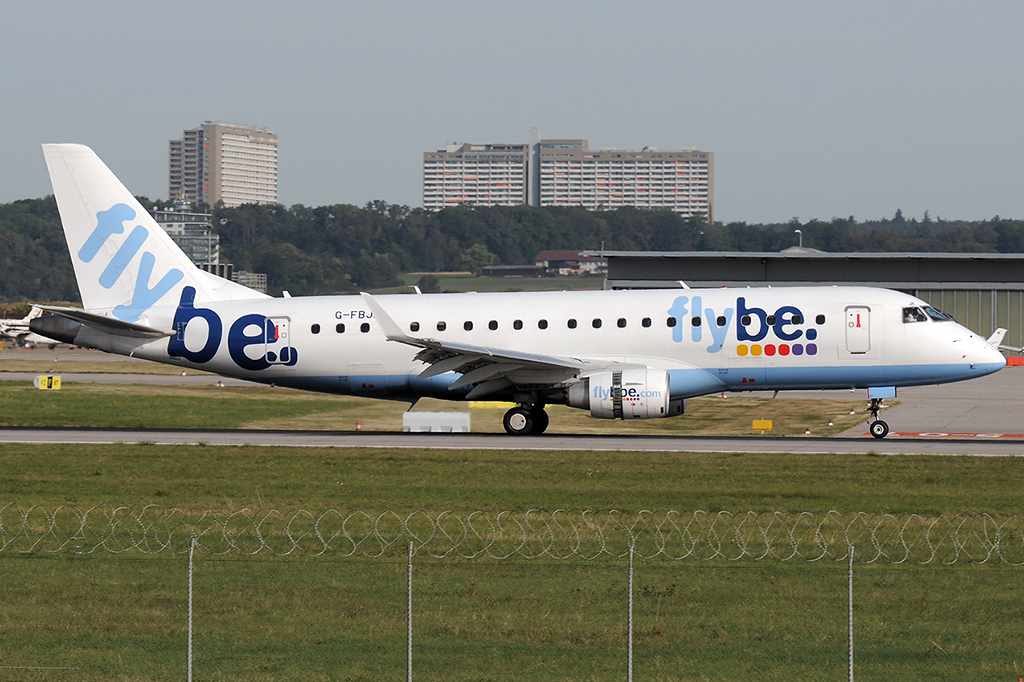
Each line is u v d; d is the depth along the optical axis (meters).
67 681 66.25
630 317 170.50
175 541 101.75
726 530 103.12
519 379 170.00
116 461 147.88
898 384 168.12
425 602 79.19
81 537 103.44
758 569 87.88
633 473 135.75
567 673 66.50
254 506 117.75
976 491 123.19
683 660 68.50
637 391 162.88
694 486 127.06
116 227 185.00
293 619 75.94
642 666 67.44
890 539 99.75
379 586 83.12
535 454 151.25
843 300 167.88
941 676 66.00
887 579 84.88
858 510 112.69
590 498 120.19
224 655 69.81
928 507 114.19
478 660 68.69
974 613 76.81
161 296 185.12
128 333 183.62
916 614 76.69
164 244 186.00
